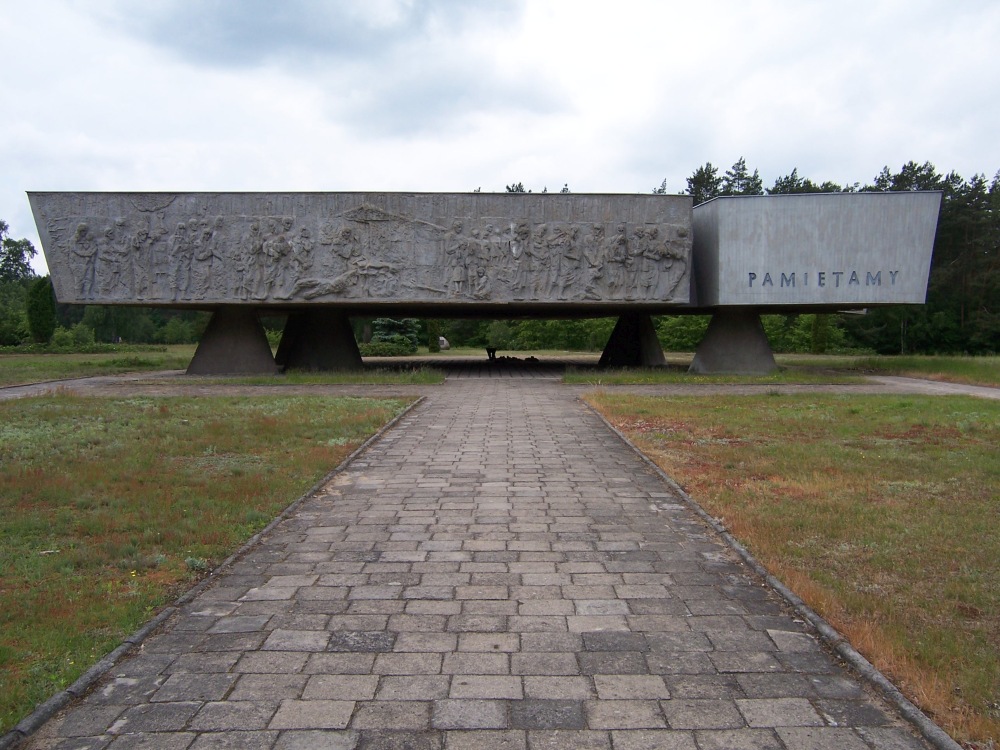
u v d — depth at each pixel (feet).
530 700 12.82
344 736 11.71
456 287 82.38
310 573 19.43
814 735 11.75
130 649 14.79
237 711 12.50
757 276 81.82
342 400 60.75
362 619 16.33
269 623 16.12
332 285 81.82
